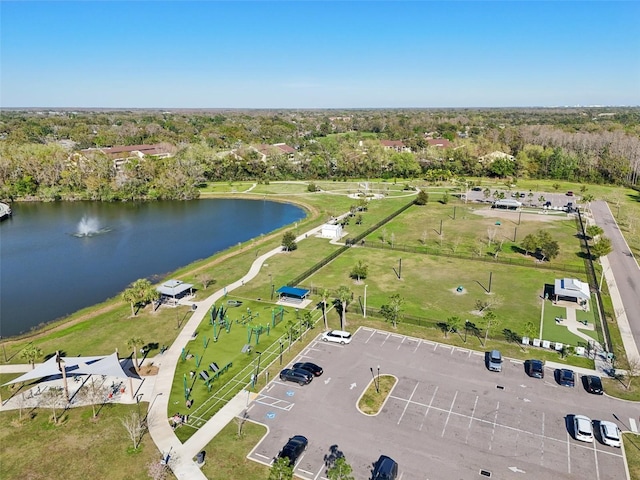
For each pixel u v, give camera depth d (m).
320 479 38.03
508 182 181.12
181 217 142.25
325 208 147.25
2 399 49.75
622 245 105.31
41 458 40.72
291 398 49.12
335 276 86.50
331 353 58.34
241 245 109.25
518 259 95.12
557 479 38.34
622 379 52.53
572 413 46.81
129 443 42.50
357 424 44.94
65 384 48.78
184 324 67.00
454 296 76.81
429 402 48.38
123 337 63.31
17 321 72.00
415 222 127.31
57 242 115.31
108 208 156.12
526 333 59.81
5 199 164.88
